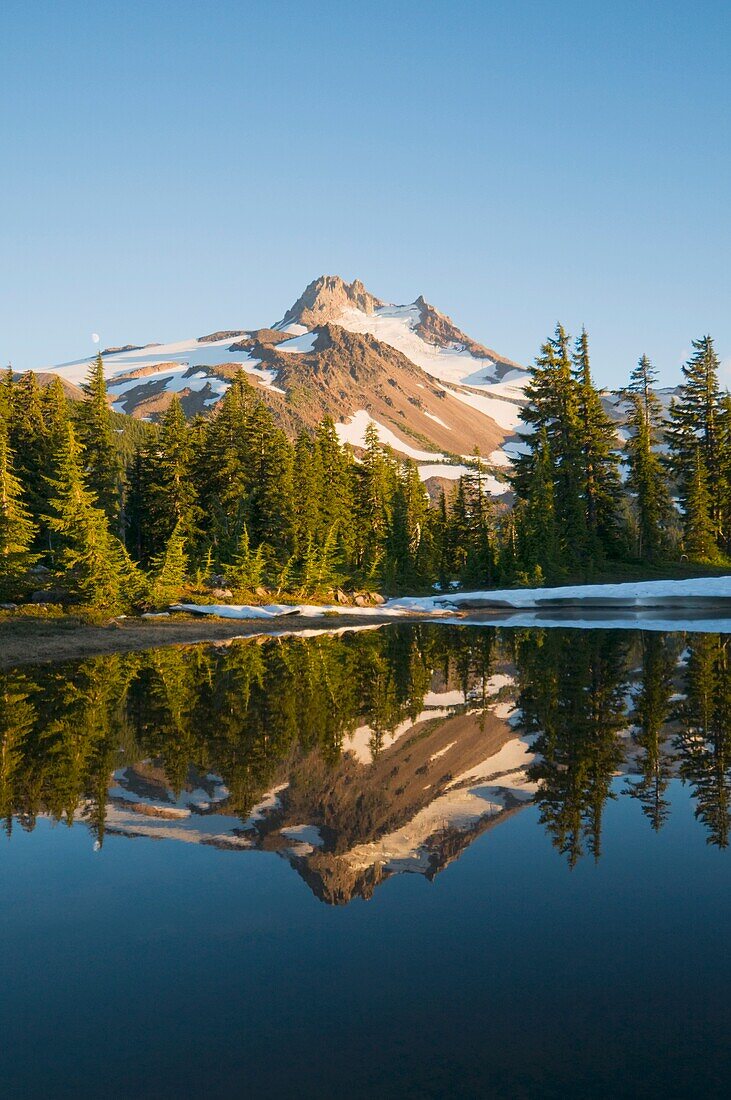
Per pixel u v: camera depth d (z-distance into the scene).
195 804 8.17
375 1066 3.59
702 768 9.41
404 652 24.70
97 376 60.91
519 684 16.80
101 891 5.83
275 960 4.68
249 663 21.95
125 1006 4.18
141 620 36.00
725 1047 3.72
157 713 13.70
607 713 13.10
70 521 37.97
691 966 4.55
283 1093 3.39
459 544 75.75
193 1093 3.37
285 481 59.09
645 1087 3.39
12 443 56.16
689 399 69.06
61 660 23.06
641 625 35.62
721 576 54.75
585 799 8.20
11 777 9.30
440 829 7.26
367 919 5.28
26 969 4.61
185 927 5.18
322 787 8.80
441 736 11.54
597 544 60.28
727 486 65.31
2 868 6.35
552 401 65.31
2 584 36.03
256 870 6.26
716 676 17.31
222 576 48.25
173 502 56.56
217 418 62.50
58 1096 3.37
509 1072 3.52
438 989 4.30
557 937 4.96
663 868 6.19
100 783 9.00
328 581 52.22
